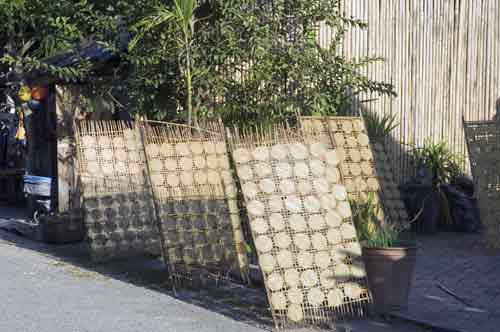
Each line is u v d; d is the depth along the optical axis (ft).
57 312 24.47
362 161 33.58
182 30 34.78
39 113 49.16
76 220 39.55
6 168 60.59
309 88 36.22
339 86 37.04
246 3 35.22
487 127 36.94
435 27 47.11
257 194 23.81
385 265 24.48
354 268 24.31
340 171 25.05
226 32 34.42
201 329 22.94
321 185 24.62
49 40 41.29
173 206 29.43
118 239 34.78
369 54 44.83
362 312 24.66
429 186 41.91
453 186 44.88
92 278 30.68
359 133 33.73
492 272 31.73
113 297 27.14
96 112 43.19
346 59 42.37
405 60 46.14
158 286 29.48
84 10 37.19
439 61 47.32
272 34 35.81
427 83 46.96
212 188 29.48
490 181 36.63
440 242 39.04
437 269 32.24
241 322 24.00
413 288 28.66
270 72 35.86
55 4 38.58
